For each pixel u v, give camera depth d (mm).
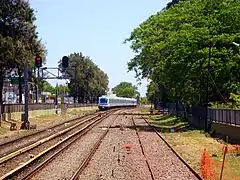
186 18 51344
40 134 43562
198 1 50844
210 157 25406
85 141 36281
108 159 25266
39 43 68000
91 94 170625
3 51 59844
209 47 45250
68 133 45031
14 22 64000
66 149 30375
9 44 60188
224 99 46500
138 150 29906
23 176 19250
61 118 77625
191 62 47875
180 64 48531
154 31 66500
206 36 46406
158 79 67312
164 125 58812
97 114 94125
